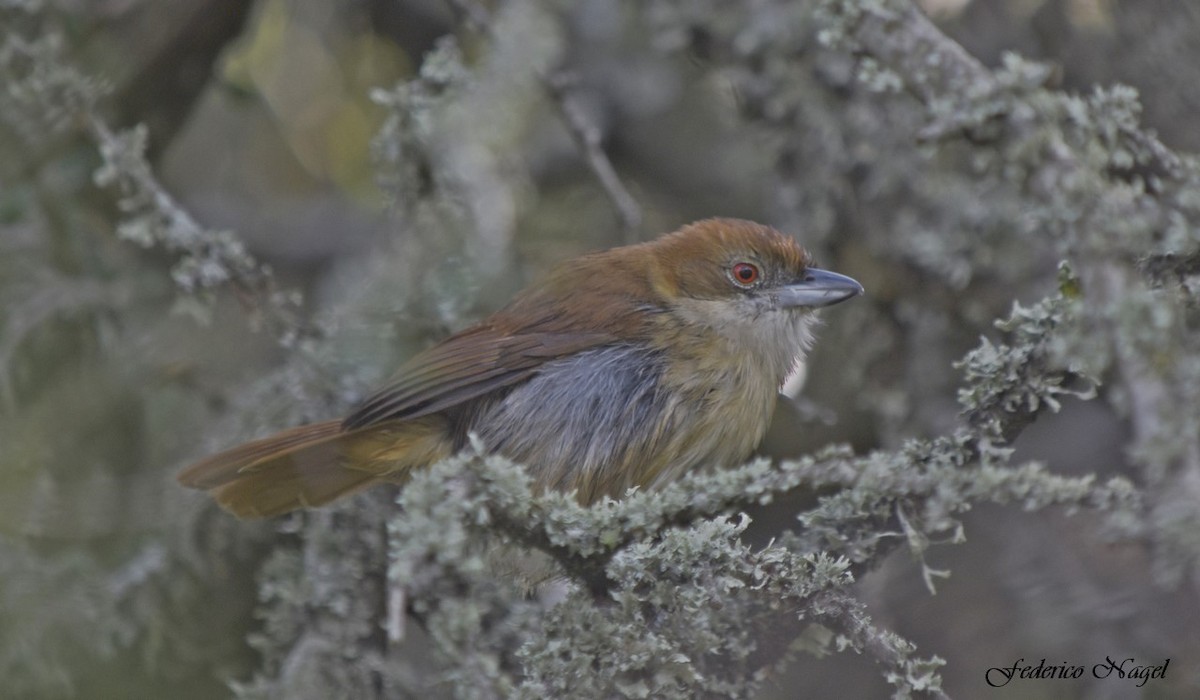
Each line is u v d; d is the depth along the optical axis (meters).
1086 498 6.76
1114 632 9.80
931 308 11.80
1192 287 7.25
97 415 10.98
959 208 11.35
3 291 11.04
